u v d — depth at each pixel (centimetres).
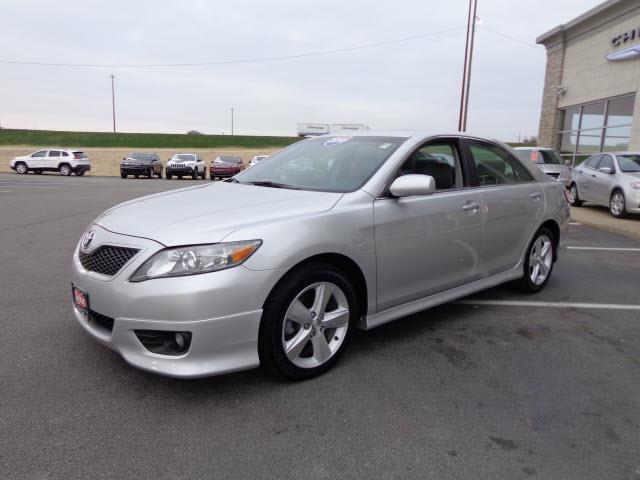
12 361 328
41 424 259
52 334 374
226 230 278
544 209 494
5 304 443
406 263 358
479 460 241
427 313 447
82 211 1129
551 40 2112
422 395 300
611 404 296
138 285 267
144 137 7956
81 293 301
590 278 580
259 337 290
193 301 262
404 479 226
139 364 272
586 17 1820
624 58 1628
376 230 335
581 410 288
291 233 291
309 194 341
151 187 2042
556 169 1447
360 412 279
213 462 234
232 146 7319
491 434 262
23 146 6381
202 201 337
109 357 336
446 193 392
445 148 409
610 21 1727
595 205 1395
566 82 2030
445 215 382
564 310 462
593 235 897
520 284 501
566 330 412
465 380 320
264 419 270
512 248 462
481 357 355
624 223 1007
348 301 328
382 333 397
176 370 266
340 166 380
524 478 229
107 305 279
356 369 331
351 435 258
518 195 460
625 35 1638
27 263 603
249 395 294
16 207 1197
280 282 292
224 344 272
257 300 278
